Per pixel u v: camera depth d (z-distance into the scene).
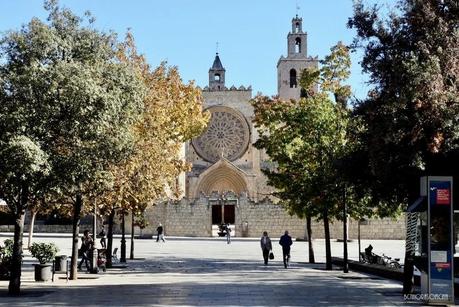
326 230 29.94
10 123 17.31
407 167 18.94
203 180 78.38
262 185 79.06
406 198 22.48
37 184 18.28
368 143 19.73
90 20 20.33
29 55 18.31
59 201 23.64
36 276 22.86
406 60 16.77
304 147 30.17
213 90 81.31
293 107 32.56
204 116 39.50
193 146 80.31
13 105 17.59
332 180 28.50
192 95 36.38
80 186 19.67
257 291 18.75
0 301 16.66
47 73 17.73
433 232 15.43
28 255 37.91
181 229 64.88
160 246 48.69
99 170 19.47
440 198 15.39
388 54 18.30
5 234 59.94
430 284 15.40
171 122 34.16
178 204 65.12
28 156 16.61
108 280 23.36
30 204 19.55
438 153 18.22
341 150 28.77
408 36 18.16
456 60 16.59
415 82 16.14
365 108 19.50
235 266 31.12
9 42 18.44
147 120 27.50
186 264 32.34
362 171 22.62
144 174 27.44
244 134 80.62
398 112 17.70
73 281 22.91
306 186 30.06
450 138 17.00
